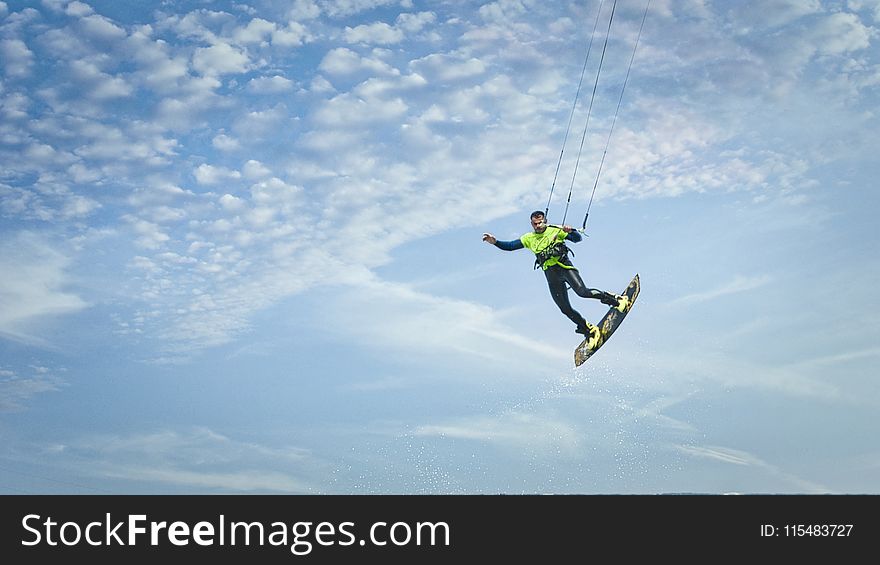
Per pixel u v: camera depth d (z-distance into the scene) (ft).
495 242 65.21
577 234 64.44
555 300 66.03
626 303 67.05
